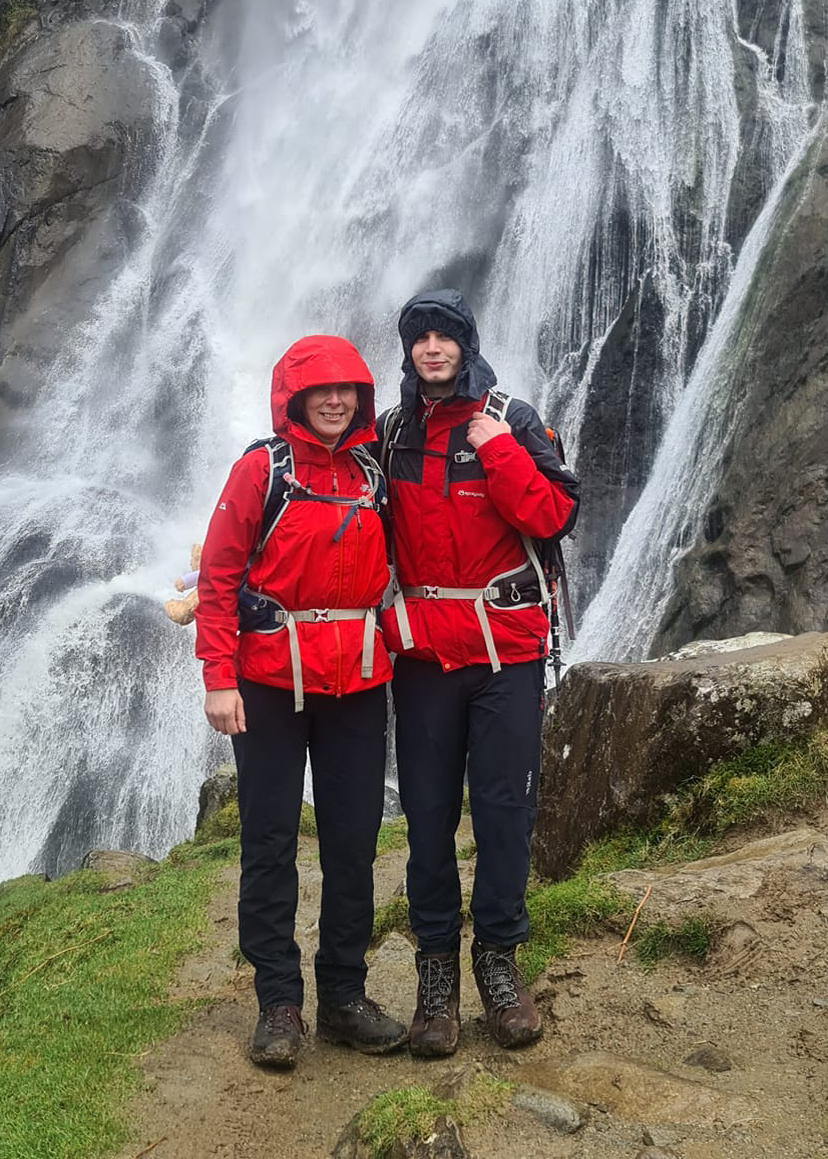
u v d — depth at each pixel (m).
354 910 3.10
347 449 3.00
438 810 3.01
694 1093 2.54
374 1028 3.06
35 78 19.38
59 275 18.03
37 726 12.06
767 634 5.57
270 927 3.09
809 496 9.59
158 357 17.33
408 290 16.03
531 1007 2.98
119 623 12.83
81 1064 3.14
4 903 6.11
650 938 3.29
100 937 4.57
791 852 3.54
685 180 13.70
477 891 3.02
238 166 18.92
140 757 11.81
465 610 2.94
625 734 4.12
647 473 13.13
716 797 3.96
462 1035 3.09
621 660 10.86
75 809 11.55
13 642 12.87
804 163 12.67
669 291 13.39
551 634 3.07
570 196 14.80
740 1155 2.32
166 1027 3.36
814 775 3.94
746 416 10.98
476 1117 2.52
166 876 5.59
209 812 7.01
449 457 2.95
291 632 2.93
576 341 14.23
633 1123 2.48
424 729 3.01
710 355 12.24
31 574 13.72
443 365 2.93
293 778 3.05
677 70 14.54
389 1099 2.60
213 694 2.91
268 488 2.92
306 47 19.86
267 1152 2.68
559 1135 2.46
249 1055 3.08
